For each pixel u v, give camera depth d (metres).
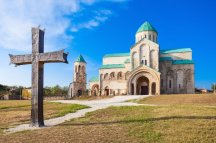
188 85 72.19
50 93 124.81
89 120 19.48
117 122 17.34
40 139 12.97
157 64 71.88
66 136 13.42
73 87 96.44
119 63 85.81
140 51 73.69
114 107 28.72
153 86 68.00
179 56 77.38
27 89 103.19
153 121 16.59
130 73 68.88
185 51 77.00
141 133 13.42
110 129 14.83
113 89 79.31
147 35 79.56
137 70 68.50
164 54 78.94
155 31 80.81
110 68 81.12
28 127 17.20
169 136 12.51
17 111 29.59
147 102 40.25
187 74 72.69
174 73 73.75
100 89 81.19
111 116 21.11
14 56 18.92
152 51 72.88
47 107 34.19
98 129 15.00
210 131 13.16
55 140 12.62
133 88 68.62
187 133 12.90
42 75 18.11
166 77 74.31
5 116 24.58
